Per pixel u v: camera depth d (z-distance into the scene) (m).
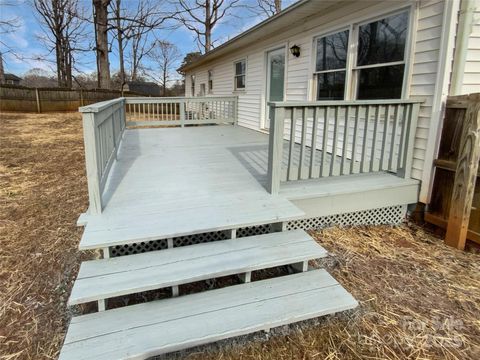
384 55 4.04
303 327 2.12
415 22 3.53
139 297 2.37
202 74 13.70
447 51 3.21
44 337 2.05
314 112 3.19
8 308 2.31
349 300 2.20
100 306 2.06
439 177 3.43
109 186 3.54
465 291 2.50
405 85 3.71
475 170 2.95
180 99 9.16
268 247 2.58
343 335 2.06
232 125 9.80
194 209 2.91
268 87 7.55
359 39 4.46
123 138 7.30
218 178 3.89
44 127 11.34
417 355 1.91
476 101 2.89
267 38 7.14
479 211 3.06
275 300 2.19
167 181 3.75
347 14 4.57
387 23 3.96
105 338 1.84
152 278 2.16
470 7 3.10
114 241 2.33
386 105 3.41
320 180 3.77
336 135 3.29
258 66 7.88
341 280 2.62
